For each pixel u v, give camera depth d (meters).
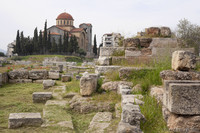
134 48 10.74
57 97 8.40
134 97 5.95
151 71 8.48
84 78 7.75
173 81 5.13
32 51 97.62
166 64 8.62
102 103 6.85
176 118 4.60
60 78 14.05
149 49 10.71
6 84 11.73
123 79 8.68
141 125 4.57
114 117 5.93
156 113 5.25
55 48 96.69
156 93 6.23
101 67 10.23
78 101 7.09
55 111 6.30
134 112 4.30
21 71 12.81
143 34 12.12
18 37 95.00
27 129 4.80
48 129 4.84
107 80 8.94
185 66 6.02
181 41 10.77
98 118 5.67
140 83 7.89
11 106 6.83
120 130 3.85
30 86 11.32
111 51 11.30
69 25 120.25
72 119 6.00
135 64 10.60
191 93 4.48
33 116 5.14
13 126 4.87
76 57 94.38
